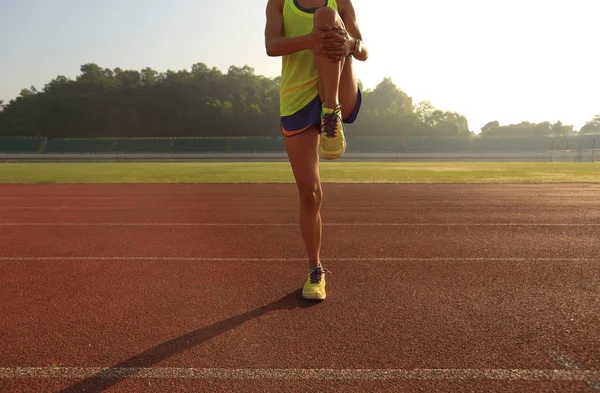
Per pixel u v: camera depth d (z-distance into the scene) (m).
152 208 8.10
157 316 2.59
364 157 52.62
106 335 2.32
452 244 4.60
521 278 3.33
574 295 2.92
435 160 50.25
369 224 5.98
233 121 83.94
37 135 82.25
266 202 9.15
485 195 10.09
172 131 84.25
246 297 2.94
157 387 1.79
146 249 4.45
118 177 18.58
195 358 2.04
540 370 1.91
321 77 2.54
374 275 3.45
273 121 84.69
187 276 3.46
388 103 96.31
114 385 1.81
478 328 2.38
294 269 3.66
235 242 4.81
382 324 2.45
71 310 2.70
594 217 6.47
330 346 2.17
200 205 8.59
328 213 7.12
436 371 1.90
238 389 1.77
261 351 2.11
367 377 1.86
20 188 12.97
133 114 84.62
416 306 2.73
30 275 3.49
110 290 3.10
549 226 5.69
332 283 3.24
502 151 56.38
